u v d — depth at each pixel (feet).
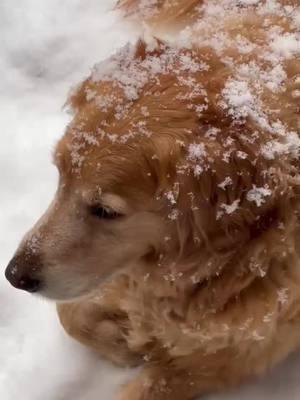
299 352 3.36
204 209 2.65
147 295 3.05
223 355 3.16
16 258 2.85
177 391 3.24
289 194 2.66
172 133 2.60
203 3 3.47
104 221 2.74
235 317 2.93
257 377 3.30
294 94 2.68
